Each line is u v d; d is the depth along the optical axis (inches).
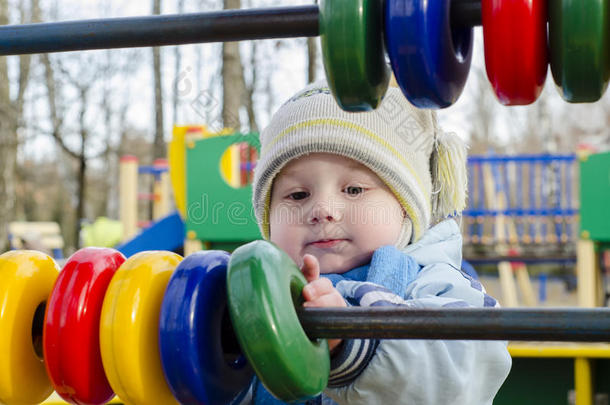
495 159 372.2
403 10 50.0
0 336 55.0
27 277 57.2
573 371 153.4
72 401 54.2
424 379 54.6
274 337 45.1
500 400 155.8
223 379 50.8
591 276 255.3
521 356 152.8
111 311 50.9
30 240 332.8
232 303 46.0
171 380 48.9
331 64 51.4
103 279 54.6
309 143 70.6
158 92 563.5
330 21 50.6
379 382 54.4
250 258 47.2
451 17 54.4
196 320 48.3
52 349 52.4
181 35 60.2
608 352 145.6
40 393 58.2
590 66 49.3
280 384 46.1
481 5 52.9
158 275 52.7
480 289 68.7
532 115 1013.2
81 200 626.5
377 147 70.7
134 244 254.4
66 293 53.0
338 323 48.8
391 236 72.5
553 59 51.0
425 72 51.1
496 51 50.4
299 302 51.0
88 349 52.7
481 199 379.2
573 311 46.4
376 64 52.4
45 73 667.4
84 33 61.8
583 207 257.0
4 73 458.9
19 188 796.0
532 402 154.5
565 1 48.3
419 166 74.8
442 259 72.6
